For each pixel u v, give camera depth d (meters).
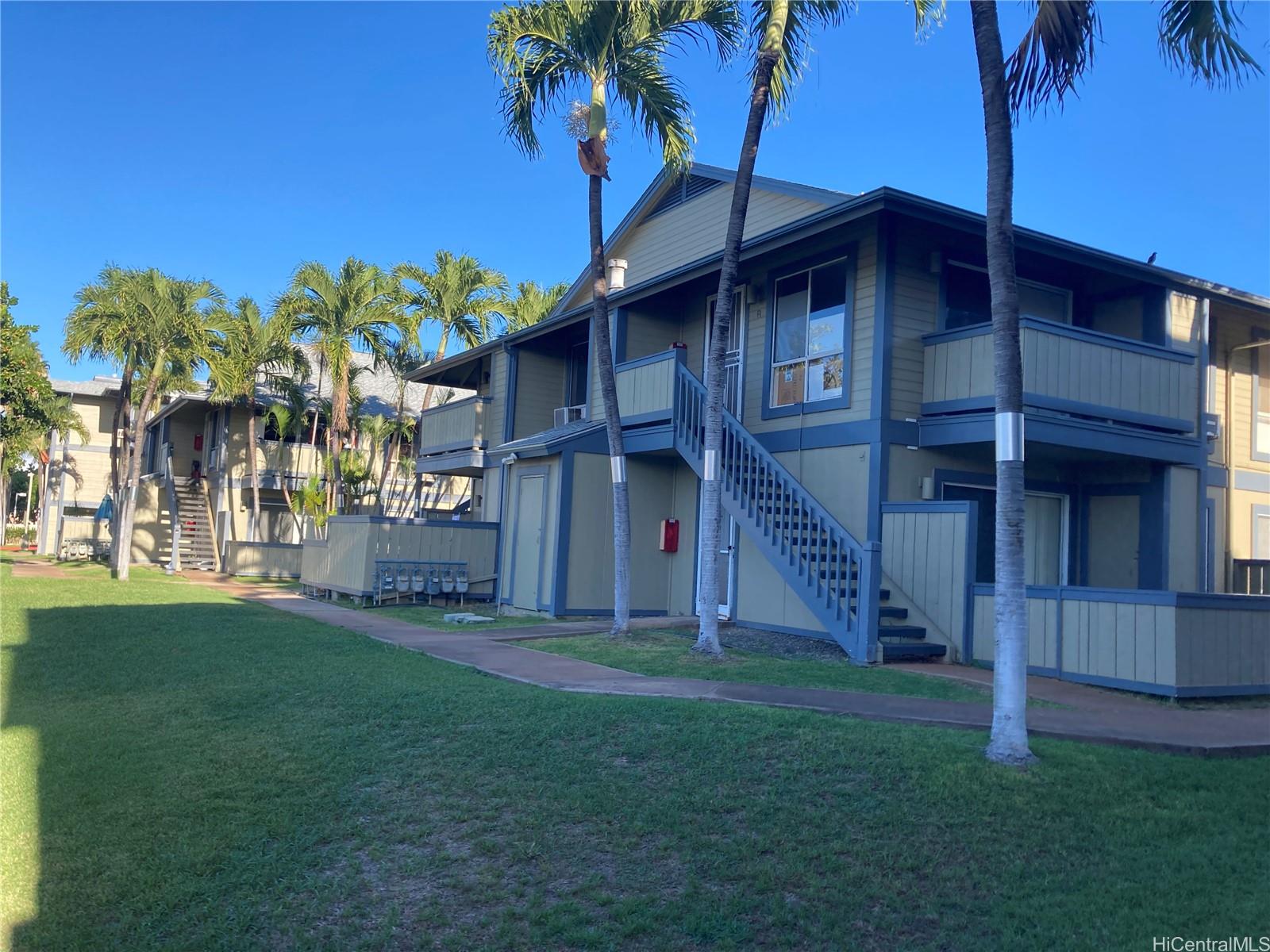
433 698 8.09
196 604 16.75
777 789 5.76
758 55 10.59
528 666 9.87
